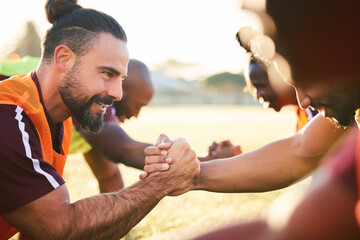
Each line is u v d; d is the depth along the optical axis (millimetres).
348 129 1438
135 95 3049
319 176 566
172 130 16547
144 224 3316
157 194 1854
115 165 3240
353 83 666
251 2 647
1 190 1581
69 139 2137
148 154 1915
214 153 2793
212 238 604
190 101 75125
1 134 1579
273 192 4426
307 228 512
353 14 575
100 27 1797
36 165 1626
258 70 2414
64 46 1780
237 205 3920
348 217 517
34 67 2656
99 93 1817
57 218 1611
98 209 1683
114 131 2676
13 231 1899
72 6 1854
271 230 539
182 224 3291
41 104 1795
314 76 661
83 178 5422
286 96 2436
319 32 603
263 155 1981
